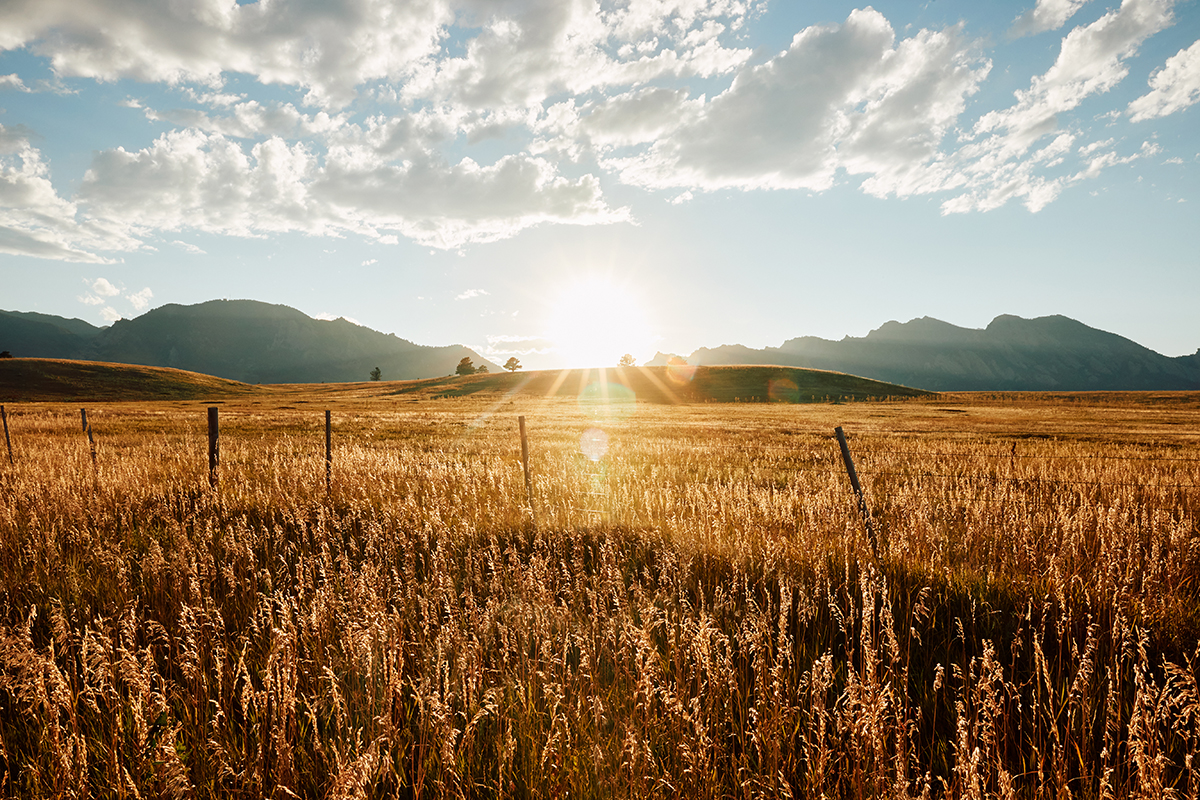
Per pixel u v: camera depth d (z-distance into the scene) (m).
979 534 6.95
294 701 3.07
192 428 28.84
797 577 5.55
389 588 5.10
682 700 3.36
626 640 3.96
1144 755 2.54
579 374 131.75
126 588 5.21
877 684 3.02
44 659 3.02
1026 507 8.47
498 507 8.74
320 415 47.78
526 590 4.87
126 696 3.67
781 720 3.27
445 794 2.91
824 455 19.09
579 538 6.99
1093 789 3.04
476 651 3.76
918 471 14.86
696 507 8.37
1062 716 3.64
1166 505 9.21
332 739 3.13
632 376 126.88
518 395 104.81
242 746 3.24
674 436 28.72
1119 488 10.16
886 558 5.97
